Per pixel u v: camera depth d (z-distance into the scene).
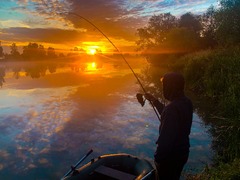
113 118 9.70
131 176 3.71
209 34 33.97
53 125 9.02
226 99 7.84
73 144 7.21
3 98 14.63
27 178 5.44
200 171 5.11
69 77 27.05
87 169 3.97
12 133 8.27
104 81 22.28
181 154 2.48
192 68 15.40
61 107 11.80
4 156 6.52
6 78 28.33
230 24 17.72
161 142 2.34
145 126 8.63
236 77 9.29
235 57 11.10
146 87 18.05
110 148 6.85
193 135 7.42
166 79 2.49
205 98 12.04
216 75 11.55
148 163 4.11
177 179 2.62
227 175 3.89
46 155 6.54
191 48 35.34
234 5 17.78
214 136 7.17
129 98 13.70
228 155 5.41
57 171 5.73
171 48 36.94
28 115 10.46
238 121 5.76
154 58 43.41
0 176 5.52
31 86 20.08
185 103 2.44
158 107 3.20
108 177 3.93
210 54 15.46
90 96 14.57
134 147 6.84
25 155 6.56
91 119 9.62
